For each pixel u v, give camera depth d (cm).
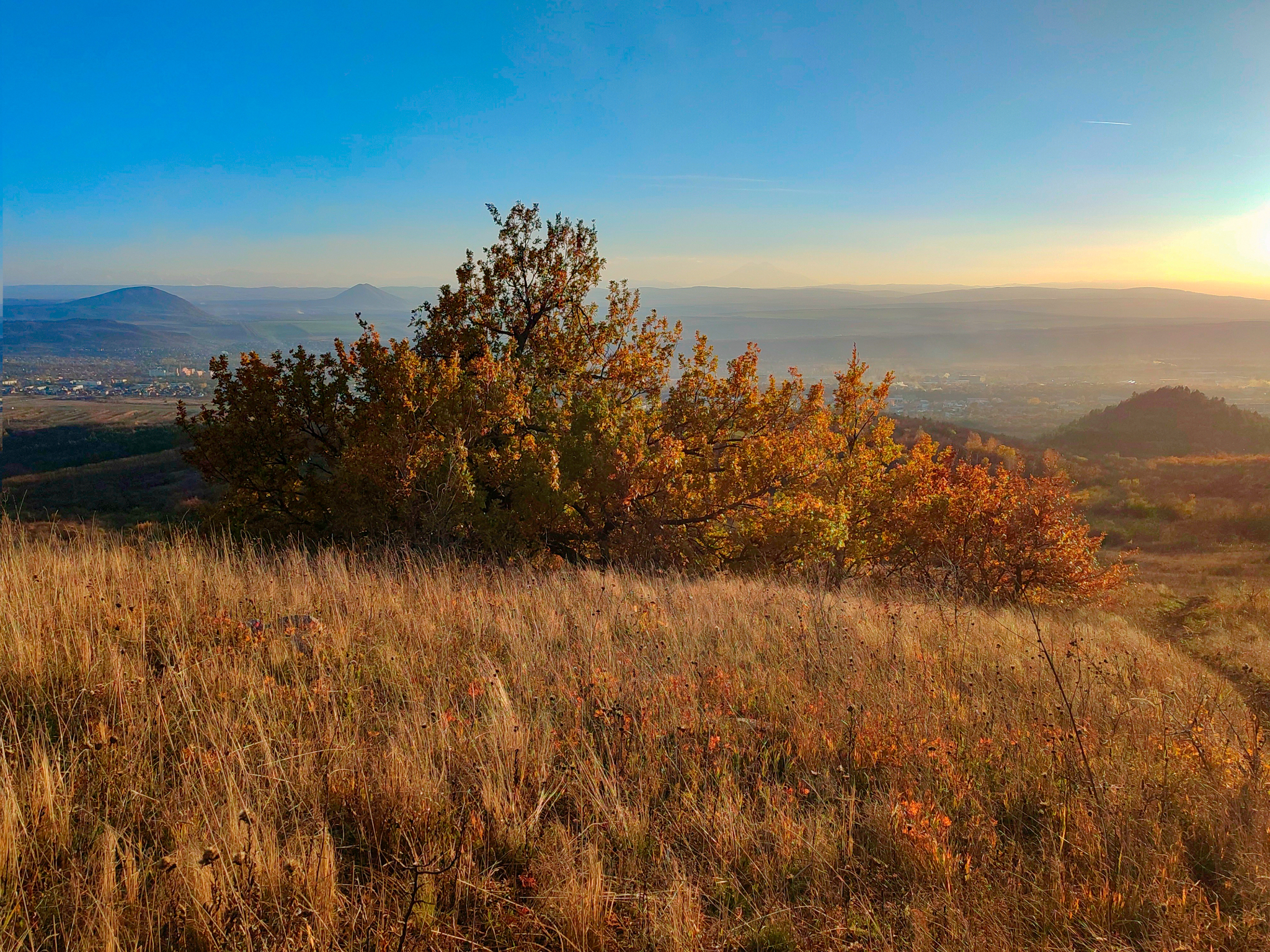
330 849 285
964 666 621
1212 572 2753
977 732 470
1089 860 335
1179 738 470
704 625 677
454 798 349
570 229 1773
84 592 557
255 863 277
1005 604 1488
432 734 391
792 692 512
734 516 1744
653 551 1508
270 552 979
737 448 1759
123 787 327
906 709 486
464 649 555
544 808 351
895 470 1948
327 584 696
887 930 288
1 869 271
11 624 462
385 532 1284
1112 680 621
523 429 1623
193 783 330
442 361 1461
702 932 279
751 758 420
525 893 296
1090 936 290
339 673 479
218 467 1448
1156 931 292
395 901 278
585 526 1644
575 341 1827
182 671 423
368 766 364
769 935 281
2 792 296
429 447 1332
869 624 716
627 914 289
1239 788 396
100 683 415
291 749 370
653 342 1889
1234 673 813
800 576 1457
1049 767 422
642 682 495
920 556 1777
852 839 336
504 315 1806
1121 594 1877
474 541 1336
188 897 266
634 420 1684
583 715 450
